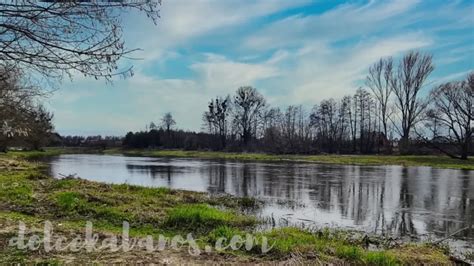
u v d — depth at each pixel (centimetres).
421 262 909
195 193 2008
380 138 7944
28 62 466
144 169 4081
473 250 1145
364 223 1542
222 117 9744
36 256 686
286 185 2755
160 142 9969
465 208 1923
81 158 6244
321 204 1978
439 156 6638
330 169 4391
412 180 3275
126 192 1686
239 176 3381
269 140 8544
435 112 6656
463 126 6294
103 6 469
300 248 878
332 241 1093
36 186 1645
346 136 8325
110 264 679
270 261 787
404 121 7175
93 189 1648
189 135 10031
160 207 1402
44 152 7400
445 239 1296
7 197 1355
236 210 1672
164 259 737
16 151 6512
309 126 8550
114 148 9875
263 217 1510
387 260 854
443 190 2612
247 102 9469
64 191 1489
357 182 3028
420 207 1947
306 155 7406
